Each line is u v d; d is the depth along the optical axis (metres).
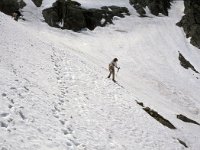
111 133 12.56
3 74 12.12
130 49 41.09
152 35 47.28
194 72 40.03
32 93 11.77
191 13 53.91
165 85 33.72
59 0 45.12
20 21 39.69
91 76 21.25
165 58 40.91
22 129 8.43
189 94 33.75
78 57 26.69
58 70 18.48
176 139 16.95
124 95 20.69
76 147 9.27
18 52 17.50
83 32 44.34
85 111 13.57
